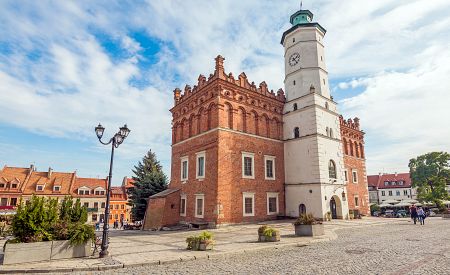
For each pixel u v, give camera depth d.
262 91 31.48
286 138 32.03
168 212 28.38
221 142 25.83
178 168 31.89
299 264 9.77
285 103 33.31
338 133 32.06
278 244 13.97
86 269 9.72
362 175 41.44
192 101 31.38
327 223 25.25
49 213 11.95
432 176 52.47
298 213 28.95
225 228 23.03
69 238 11.67
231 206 25.17
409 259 10.30
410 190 72.69
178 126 33.78
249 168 27.80
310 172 28.61
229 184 25.50
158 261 10.59
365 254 11.40
